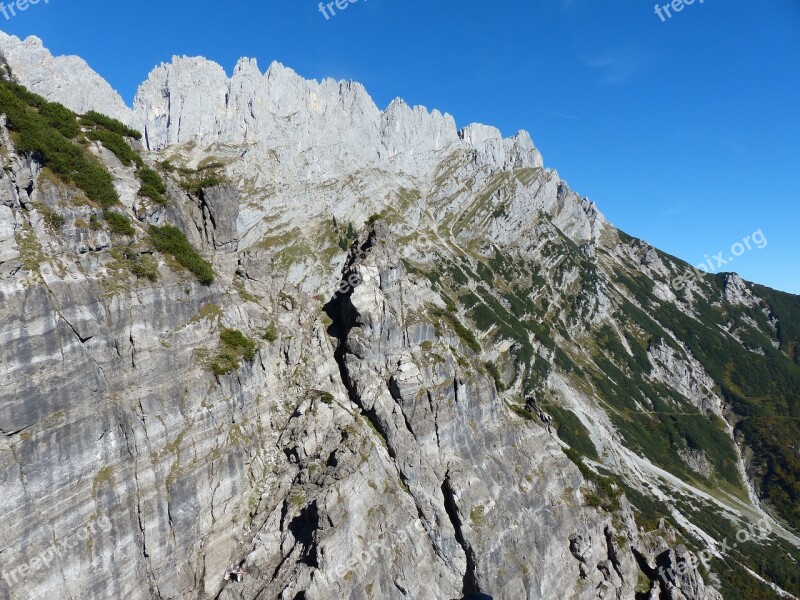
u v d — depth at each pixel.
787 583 143.88
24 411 33.56
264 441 51.31
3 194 35.56
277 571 44.94
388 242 65.00
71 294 37.38
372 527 48.62
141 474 40.00
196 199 57.19
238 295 54.47
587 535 63.75
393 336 59.53
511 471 61.25
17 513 32.66
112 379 39.31
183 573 42.31
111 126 52.28
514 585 54.62
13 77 47.06
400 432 55.53
